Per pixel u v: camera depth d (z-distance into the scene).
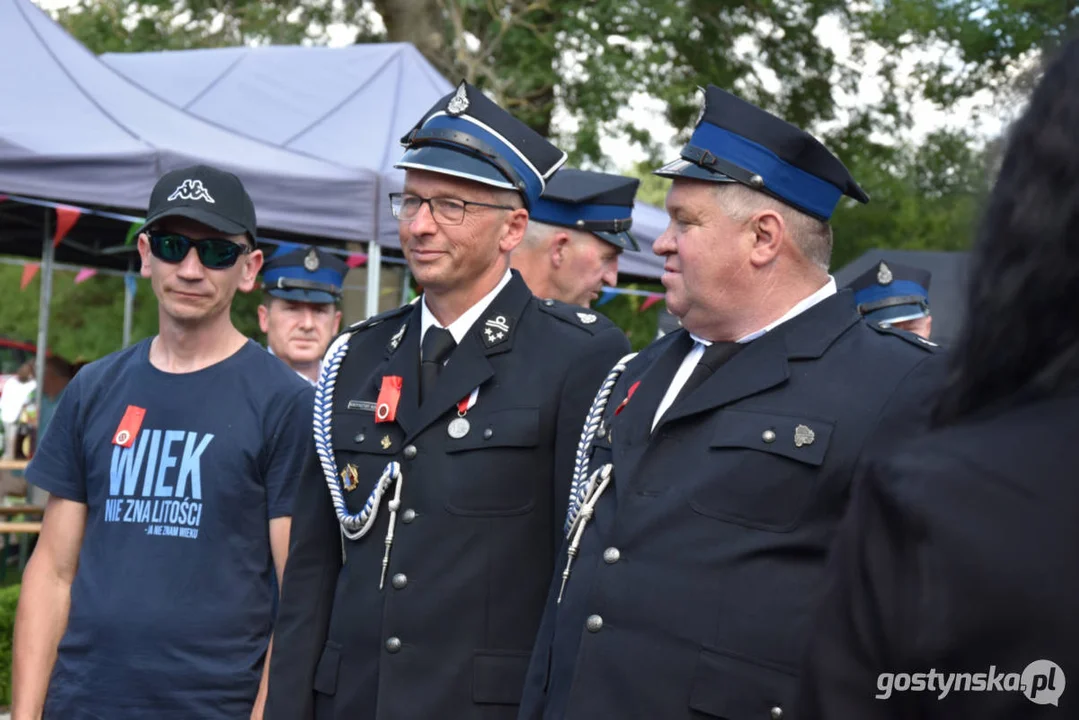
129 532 3.35
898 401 2.13
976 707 1.02
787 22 20.12
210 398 3.40
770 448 2.20
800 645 2.11
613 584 2.28
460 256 2.93
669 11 17.06
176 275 3.38
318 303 5.43
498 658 2.80
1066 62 1.10
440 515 2.85
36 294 20.48
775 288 2.38
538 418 2.86
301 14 18.62
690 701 2.16
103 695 3.28
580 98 18.02
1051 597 1.00
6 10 8.09
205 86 9.94
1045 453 1.05
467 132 2.94
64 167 7.27
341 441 3.01
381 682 2.82
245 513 3.35
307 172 7.95
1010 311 1.09
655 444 2.36
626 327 18.14
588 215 3.89
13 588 7.66
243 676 3.29
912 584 1.05
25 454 10.30
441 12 16.25
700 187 2.39
